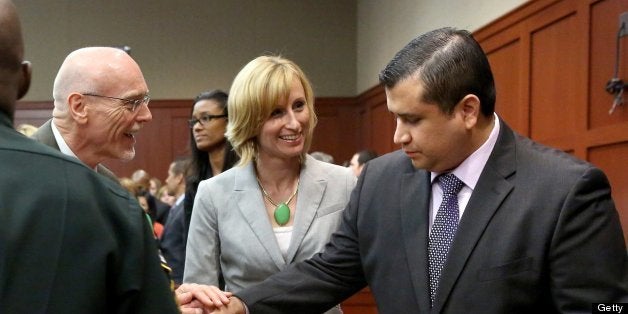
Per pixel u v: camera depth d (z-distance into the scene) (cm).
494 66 432
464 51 128
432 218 142
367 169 158
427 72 126
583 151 330
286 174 183
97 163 160
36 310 84
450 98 127
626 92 296
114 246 91
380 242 146
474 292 129
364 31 750
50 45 771
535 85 380
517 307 128
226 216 180
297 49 787
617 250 125
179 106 786
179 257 270
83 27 776
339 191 182
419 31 560
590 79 325
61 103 153
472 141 134
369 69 728
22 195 86
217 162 265
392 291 141
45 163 90
